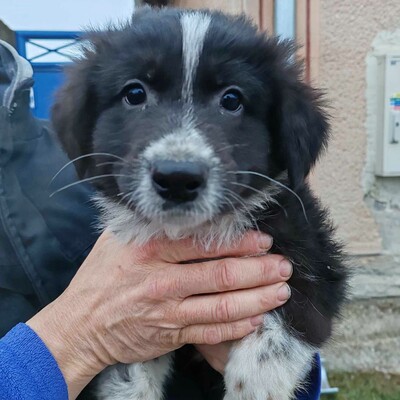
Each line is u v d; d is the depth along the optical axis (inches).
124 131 12.8
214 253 13.0
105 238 13.8
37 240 14.9
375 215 26.6
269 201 13.9
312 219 14.6
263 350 13.4
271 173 13.9
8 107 15.4
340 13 25.0
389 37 25.4
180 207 11.5
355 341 27.5
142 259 12.7
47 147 16.3
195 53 12.5
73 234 15.4
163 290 12.3
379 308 27.3
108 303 12.8
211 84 12.6
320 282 13.9
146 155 11.6
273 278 12.7
